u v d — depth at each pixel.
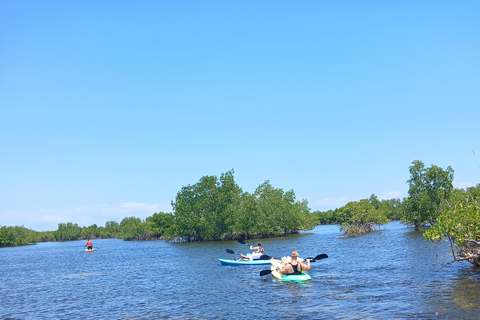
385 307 16.50
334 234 85.31
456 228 21.64
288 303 18.53
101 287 27.95
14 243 151.00
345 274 25.84
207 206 86.50
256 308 18.02
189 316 17.41
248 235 84.56
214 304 19.48
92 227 191.75
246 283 24.98
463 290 18.27
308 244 57.06
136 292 24.66
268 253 45.06
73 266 47.72
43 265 52.22
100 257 60.91
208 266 36.34
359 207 76.88
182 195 91.31
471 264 25.14
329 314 16.09
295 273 25.27
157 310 19.03
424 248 38.75
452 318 14.27
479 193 57.38
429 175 69.75
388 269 26.80
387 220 82.56
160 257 51.97
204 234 85.88
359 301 17.88
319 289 21.31
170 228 97.94
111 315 18.66
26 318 19.41
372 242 52.56
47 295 26.11
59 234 183.88
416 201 71.25
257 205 78.81
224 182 86.62
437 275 22.70
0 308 22.44
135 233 131.62
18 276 39.84
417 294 18.34
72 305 21.91
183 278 29.45
